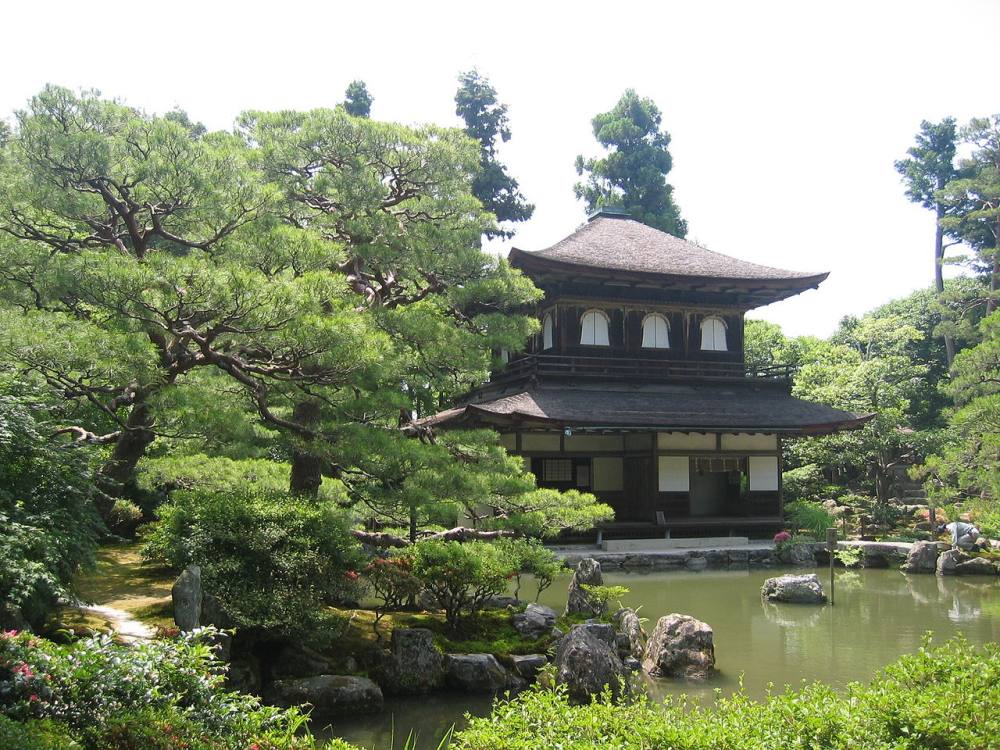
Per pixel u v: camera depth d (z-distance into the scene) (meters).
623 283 33.34
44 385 12.48
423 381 19.52
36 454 10.81
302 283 12.95
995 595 22.83
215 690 7.73
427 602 16.31
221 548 12.70
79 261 12.07
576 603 16.69
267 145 19.16
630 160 54.38
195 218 15.07
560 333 33.50
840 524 34.12
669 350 35.06
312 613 12.51
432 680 12.83
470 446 17.92
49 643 7.37
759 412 32.84
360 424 14.66
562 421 28.48
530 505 18.48
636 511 32.19
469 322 20.38
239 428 12.80
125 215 14.37
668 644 14.15
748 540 31.52
